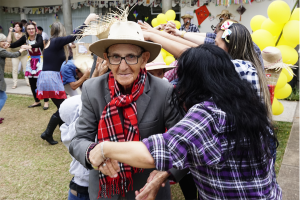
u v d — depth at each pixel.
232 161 0.98
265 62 2.66
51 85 3.97
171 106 1.25
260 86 1.45
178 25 5.59
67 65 3.47
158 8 8.34
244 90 1.01
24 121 4.58
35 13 9.97
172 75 2.13
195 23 6.93
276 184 1.19
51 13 9.73
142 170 1.30
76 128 1.29
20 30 7.27
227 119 0.94
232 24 1.71
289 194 2.32
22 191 2.51
